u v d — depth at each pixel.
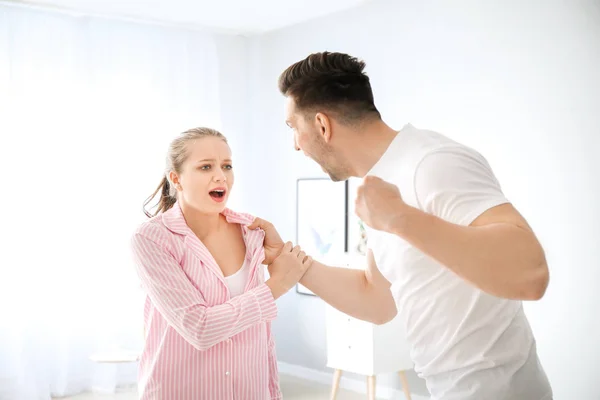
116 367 5.16
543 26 3.86
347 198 5.07
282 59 5.80
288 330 5.68
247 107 6.13
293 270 1.78
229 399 1.83
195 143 1.86
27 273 4.89
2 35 4.88
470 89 4.25
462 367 1.35
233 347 1.84
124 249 5.31
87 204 5.16
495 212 1.17
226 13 5.33
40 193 4.97
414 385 4.57
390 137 1.41
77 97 5.16
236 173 6.04
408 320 1.42
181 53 5.72
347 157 1.45
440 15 4.43
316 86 1.41
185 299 1.75
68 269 5.06
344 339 4.37
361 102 1.41
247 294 1.77
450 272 1.32
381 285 1.68
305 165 5.53
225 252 1.91
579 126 3.69
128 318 5.30
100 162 5.25
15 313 4.81
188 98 5.74
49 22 5.07
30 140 4.95
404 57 4.69
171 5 5.08
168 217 1.87
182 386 1.80
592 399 3.64
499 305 1.32
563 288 3.77
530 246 1.10
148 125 5.51
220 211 1.87
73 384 5.07
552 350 3.83
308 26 5.53
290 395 4.95
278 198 5.80
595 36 3.62
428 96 4.52
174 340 1.81
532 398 1.35
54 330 5.00
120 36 5.41
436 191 1.24
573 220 3.72
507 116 4.05
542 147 3.87
